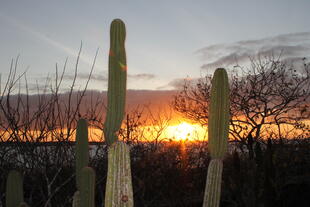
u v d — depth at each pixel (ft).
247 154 27.63
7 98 16.96
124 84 4.50
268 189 12.76
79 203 6.03
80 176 6.11
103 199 17.80
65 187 18.15
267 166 12.84
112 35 4.52
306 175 23.54
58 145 17.66
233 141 31.81
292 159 24.18
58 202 17.98
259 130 32.42
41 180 16.76
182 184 25.41
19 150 17.44
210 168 4.95
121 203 4.42
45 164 17.22
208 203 4.92
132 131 27.25
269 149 12.96
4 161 17.21
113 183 4.46
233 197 19.16
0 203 14.90
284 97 33.47
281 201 19.48
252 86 34.42
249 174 16.89
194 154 28.22
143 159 24.41
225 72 4.89
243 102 34.19
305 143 27.30
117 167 4.46
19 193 5.94
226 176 21.09
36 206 17.34
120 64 4.47
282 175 21.70
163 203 24.61
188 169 26.81
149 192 24.54
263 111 33.35
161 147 27.86
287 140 31.04
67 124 17.76
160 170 24.52
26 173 17.40
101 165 20.52
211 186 4.92
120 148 4.50
